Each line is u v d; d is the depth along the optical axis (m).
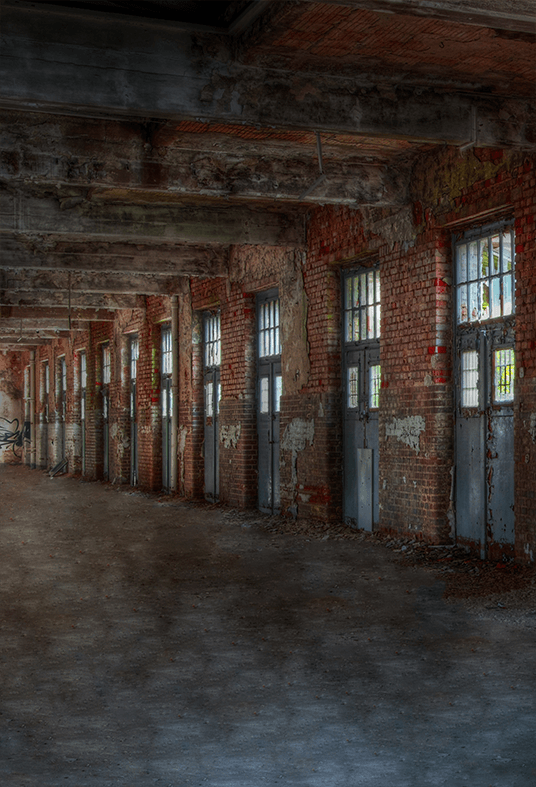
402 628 6.05
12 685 4.94
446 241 9.20
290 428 12.30
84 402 24.86
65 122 8.02
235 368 14.13
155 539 11.00
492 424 8.51
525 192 7.79
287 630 6.12
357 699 4.56
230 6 6.15
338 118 6.83
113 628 6.30
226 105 6.43
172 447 16.92
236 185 8.93
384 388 10.09
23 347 30.83
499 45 6.20
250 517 12.94
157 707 4.52
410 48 6.25
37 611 6.90
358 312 11.05
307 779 3.52
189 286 16.08
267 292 13.45
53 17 5.92
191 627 6.29
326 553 9.36
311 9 5.55
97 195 10.45
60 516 14.00
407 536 9.62
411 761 3.69
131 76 6.12
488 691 4.61
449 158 8.90
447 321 9.20
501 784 3.43
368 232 10.41
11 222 10.27
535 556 7.60
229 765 3.70
